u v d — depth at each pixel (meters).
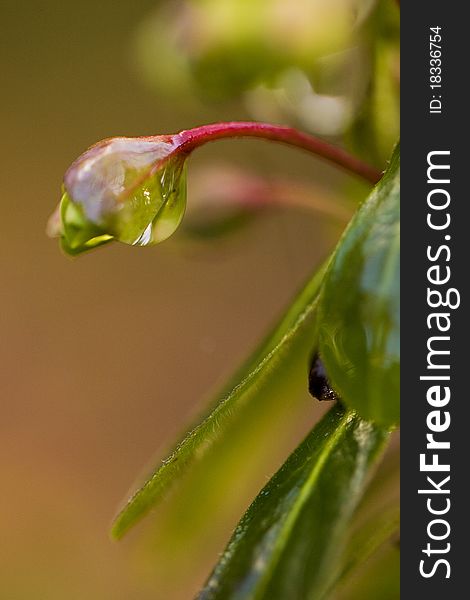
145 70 0.21
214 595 0.15
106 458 0.48
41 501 0.46
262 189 0.21
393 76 0.18
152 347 0.50
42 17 0.54
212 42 0.20
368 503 0.18
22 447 0.48
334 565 0.15
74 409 0.49
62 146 0.53
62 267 0.51
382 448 0.15
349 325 0.15
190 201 0.21
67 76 0.54
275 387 0.19
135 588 0.42
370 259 0.15
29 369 0.49
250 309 0.50
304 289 0.17
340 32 0.19
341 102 0.19
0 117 0.54
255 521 0.15
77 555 0.44
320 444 0.16
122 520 0.16
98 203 0.16
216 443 0.19
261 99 0.20
